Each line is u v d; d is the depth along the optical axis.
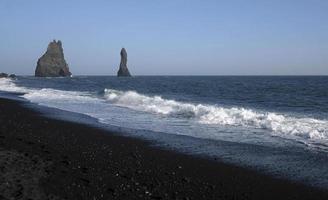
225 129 16.41
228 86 65.81
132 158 10.93
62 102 29.77
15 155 10.02
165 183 8.59
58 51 159.12
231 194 8.07
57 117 20.27
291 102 32.59
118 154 11.38
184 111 22.08
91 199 7.26
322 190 8.38
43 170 8.79
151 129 16.45
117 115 21.44
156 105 25.59
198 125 17.62
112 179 8.62
